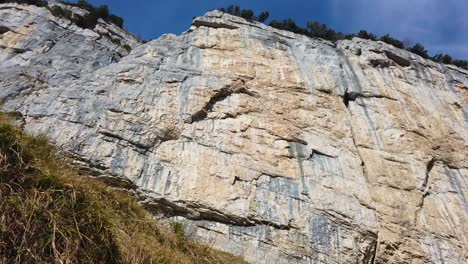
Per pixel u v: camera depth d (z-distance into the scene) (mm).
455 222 19406
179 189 16656
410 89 26234
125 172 16516
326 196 18188
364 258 16938
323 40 28594
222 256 9594
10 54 26016
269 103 21625
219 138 19109
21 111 18016
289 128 20672
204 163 17875
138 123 18438
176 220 16047
